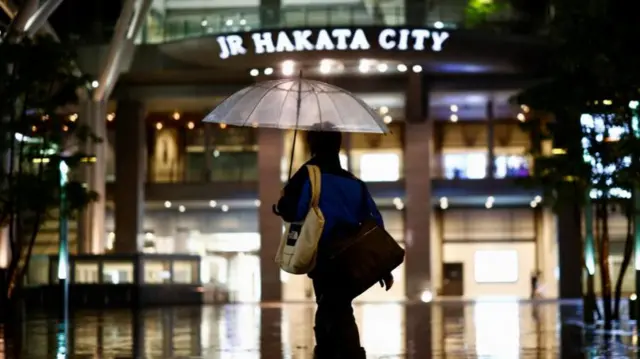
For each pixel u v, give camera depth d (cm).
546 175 3116
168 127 7769
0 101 3541
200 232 7938
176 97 7125
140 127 7169
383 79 6931
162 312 4581
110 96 7144
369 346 2086
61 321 3541
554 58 3078
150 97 7156
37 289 5278
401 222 7900
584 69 2912
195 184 7312
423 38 6419
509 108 7431
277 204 835
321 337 834
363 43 6400
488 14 6856
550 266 7788
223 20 6906
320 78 6912
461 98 7181
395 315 4062
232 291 6938
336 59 6494
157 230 7950
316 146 860
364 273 809
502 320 3431
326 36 6388
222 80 7062
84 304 5388
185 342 2261
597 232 3036
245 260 7875
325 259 817
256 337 2448
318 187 820
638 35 2859
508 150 7625
